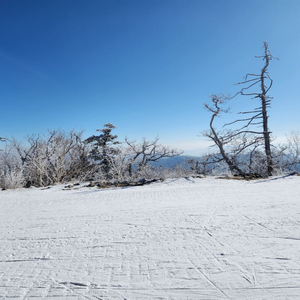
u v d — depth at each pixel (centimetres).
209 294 211
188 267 256
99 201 627
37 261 288
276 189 659
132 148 2044
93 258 289
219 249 295
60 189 923
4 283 241
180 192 690
